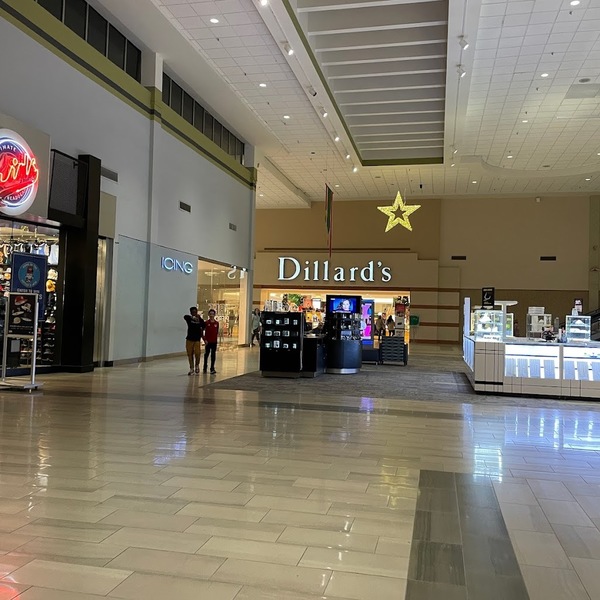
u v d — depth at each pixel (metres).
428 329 25.17
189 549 2.81
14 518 3.16
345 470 4.41
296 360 10.85
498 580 2.59
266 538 2.99
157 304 13.47
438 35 11.30
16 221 9.39
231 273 18.47
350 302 14.19
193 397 7.99
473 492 3.94
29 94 9.10
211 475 4.14
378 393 9.03
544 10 9.84
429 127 17.06
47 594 2.32
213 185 16.55
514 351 9.12
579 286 24.31
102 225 11.11
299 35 10.70
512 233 25.02
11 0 8.70
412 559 2.79
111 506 3.40
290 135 17.88
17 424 5.75
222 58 12.47
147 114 12.80
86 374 10.25
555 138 16.97
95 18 11.16
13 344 9.65
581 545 3.03
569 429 6.34
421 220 25.67
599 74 12.37
